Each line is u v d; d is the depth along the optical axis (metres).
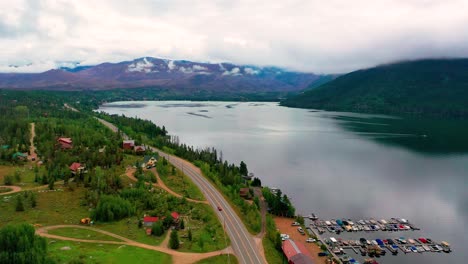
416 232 194.75
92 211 163.88
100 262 117.81
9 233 115.12
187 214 176.75
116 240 142.88
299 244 156.25
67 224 154.62
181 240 147.50
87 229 151.75
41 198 177.25
